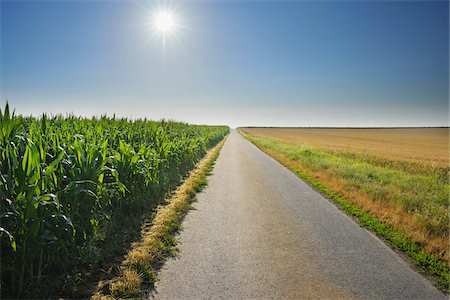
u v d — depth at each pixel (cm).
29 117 682
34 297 285
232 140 4116
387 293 319
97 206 454
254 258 393
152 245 411
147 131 1001
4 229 286
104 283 315
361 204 650
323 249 429
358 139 6144
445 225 521
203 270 356
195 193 762
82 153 417
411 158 2177
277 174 1119
